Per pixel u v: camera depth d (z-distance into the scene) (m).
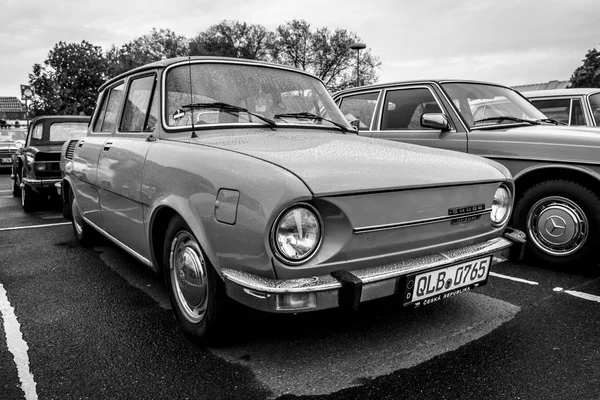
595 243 3.80
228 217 2.12
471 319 3.00
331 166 2.21
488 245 2.65
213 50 54.03
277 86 3.43
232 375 2.33
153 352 2.58
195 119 2.93
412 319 2.99
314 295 2.02
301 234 2.03
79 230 4.94
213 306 2.38
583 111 5.68
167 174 2.62
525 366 2.41
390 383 2.26
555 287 3.61
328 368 2.40
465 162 2.74
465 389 2.21
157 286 3.70
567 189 3.89
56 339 2.75
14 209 8.02
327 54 55.78
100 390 2.21
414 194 2.30
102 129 4.07
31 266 4.26
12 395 2.17
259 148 2.44
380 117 5.22
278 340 2.70
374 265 2.26
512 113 4.80
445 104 4.67
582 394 2.17
